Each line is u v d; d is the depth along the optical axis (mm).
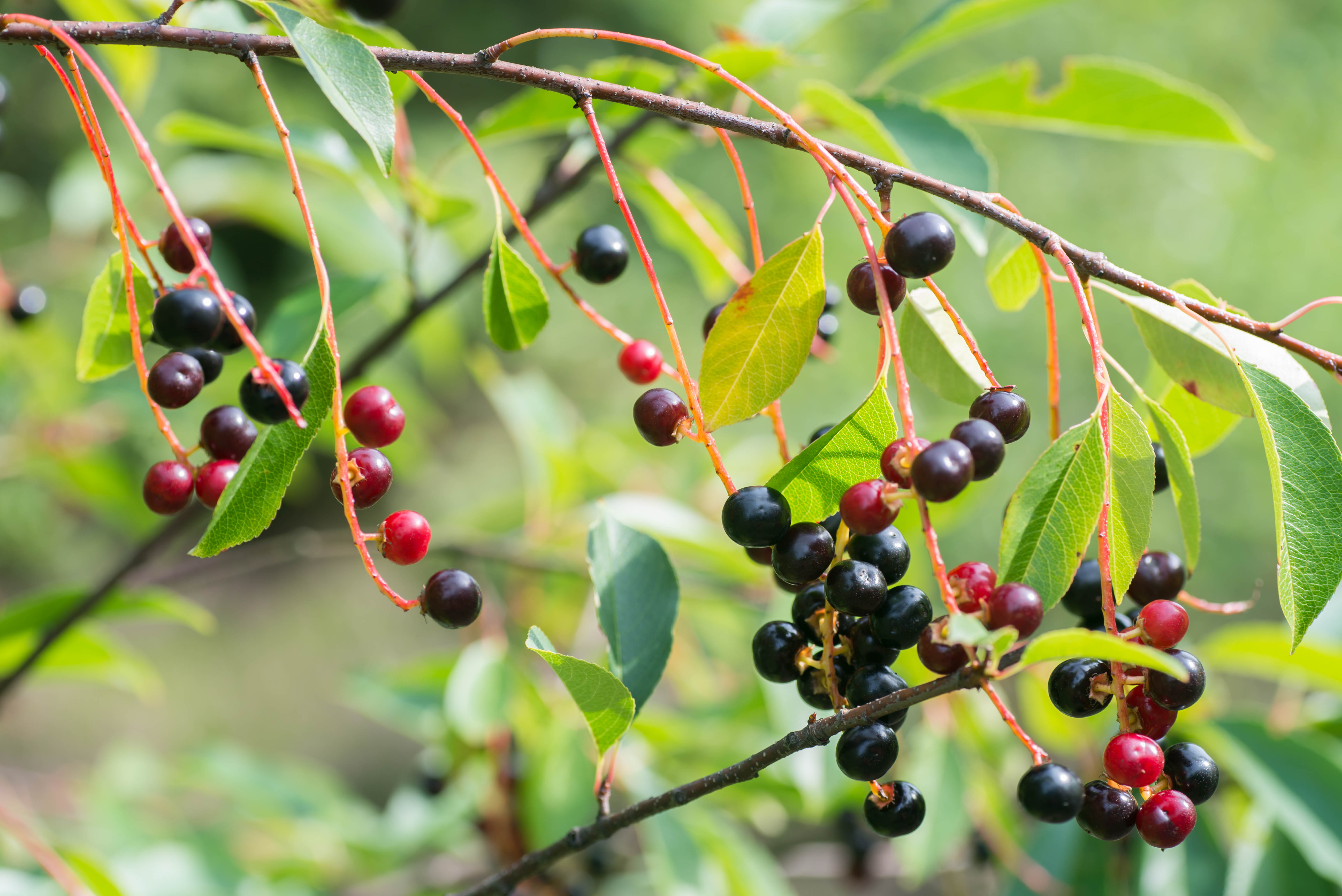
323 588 2861
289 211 944
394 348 590
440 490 2697
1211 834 592
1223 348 431
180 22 513
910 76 2574
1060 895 649
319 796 837
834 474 421
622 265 466
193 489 435
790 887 1115
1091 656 391
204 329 419
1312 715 607
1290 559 417
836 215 2338
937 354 430
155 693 969
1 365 848
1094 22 2781
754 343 421
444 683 766
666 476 896
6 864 680
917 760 628
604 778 449
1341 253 2584
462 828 765
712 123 422
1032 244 426
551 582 824
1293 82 2830
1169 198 2688
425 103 2623
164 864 741
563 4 2844
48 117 2492
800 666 419
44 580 2523
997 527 2068
